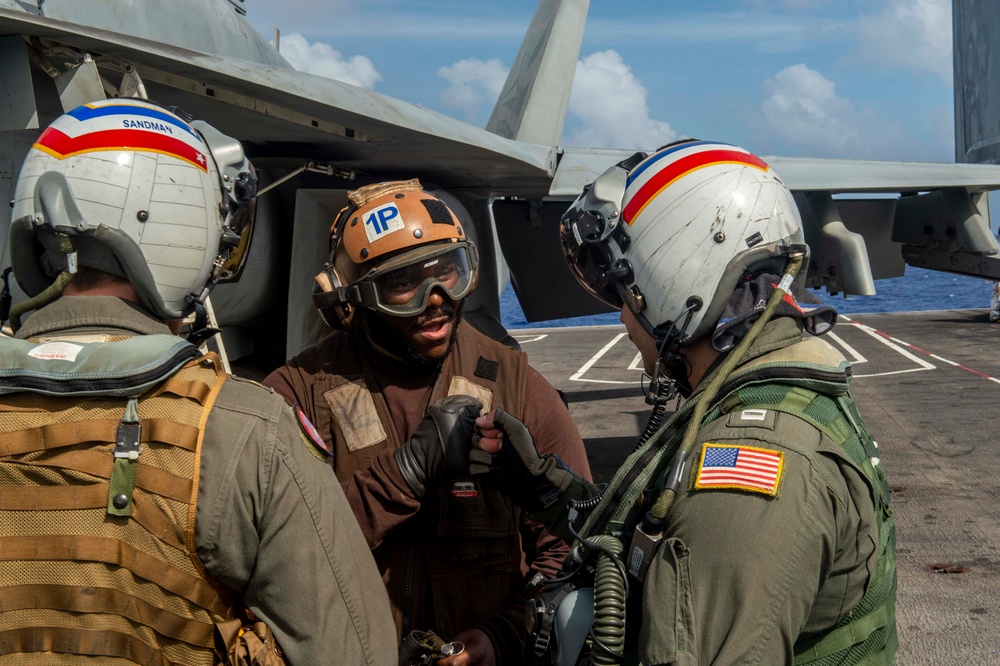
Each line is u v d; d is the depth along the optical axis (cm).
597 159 809
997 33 1702
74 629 122
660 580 117
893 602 134
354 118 463
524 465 174
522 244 934
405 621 195
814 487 117
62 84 300
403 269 193
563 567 150
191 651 125
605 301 175
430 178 680
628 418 1126
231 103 410
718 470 120
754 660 109
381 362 211
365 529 184
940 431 968
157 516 122
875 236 1044
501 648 188
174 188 139
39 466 122
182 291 145
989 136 1748
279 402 135
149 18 442
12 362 125
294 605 127
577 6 1157
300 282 509
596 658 124
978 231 942
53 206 128
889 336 2145
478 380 213
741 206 147
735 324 141
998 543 581
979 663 410
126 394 123
